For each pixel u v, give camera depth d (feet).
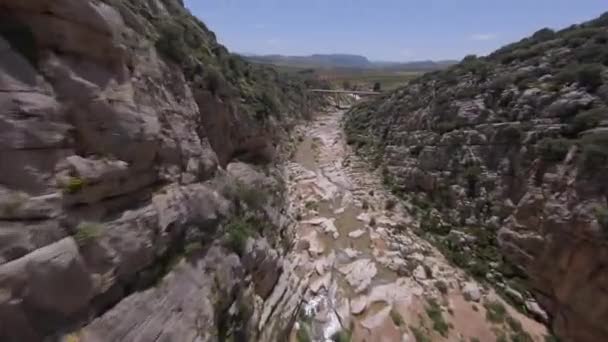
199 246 37.35
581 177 53.72
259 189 62.08
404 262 68.33
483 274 65.31
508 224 65.72
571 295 52.54
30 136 21.59
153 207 32.14
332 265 66.90
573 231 52.49
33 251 20.48
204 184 43.86
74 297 22.59
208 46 64.23
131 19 36.27
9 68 21.43
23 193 20.71
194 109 45.93
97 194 26.13
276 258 54.19
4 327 18.70
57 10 24.94
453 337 53.31
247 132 67.67
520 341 52.70
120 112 29.19
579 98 62.44
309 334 50.55
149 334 27.43
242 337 39.73
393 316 55.21
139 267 28.99
